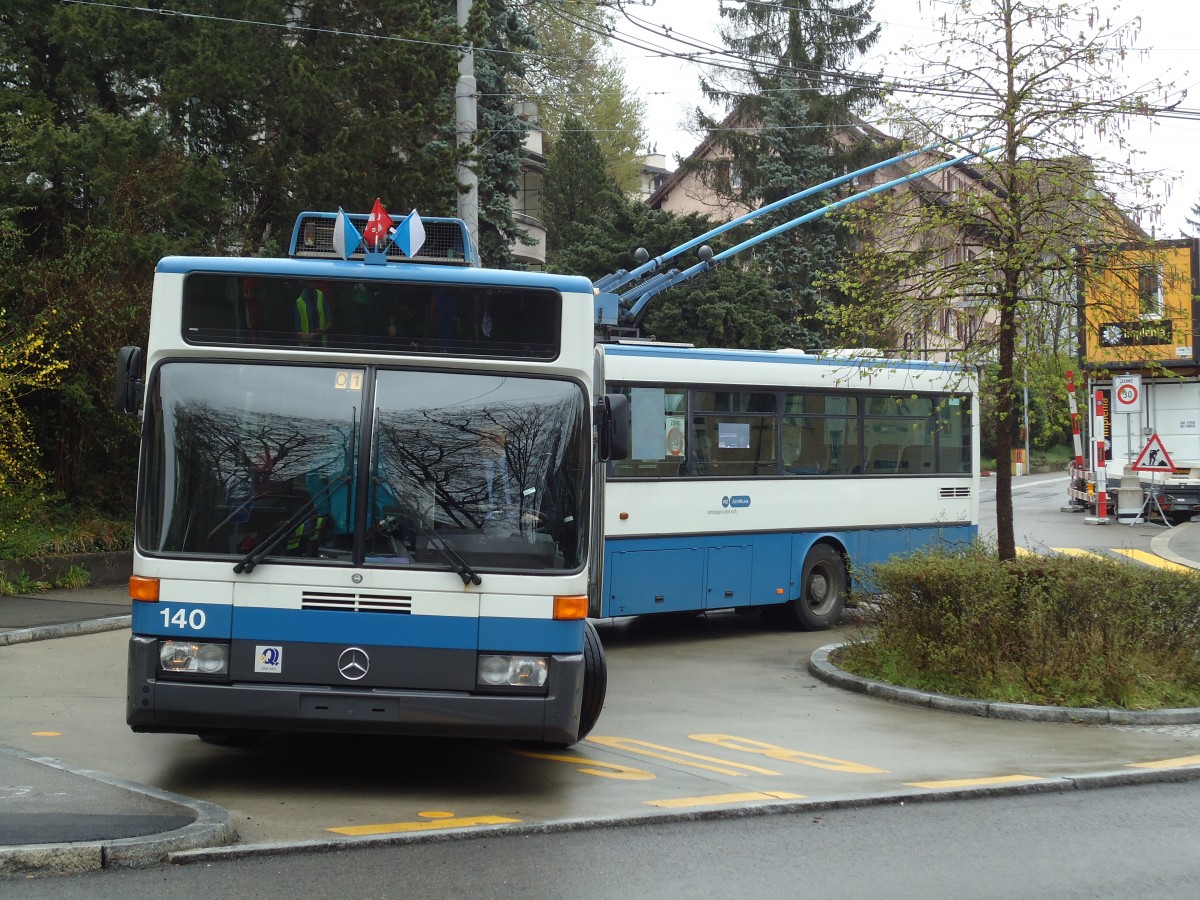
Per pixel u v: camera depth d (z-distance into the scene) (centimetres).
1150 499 3039
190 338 768
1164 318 1209
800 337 3928
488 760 888
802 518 1623
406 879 602
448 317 778
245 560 735
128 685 741
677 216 3919
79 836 618
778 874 628
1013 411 1251
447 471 759
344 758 880
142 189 1945
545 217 5238
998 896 600
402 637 738
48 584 1777
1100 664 1112
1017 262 1134
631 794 791
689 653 1473
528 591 746
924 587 1183
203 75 2039
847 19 4206
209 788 782
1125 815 766
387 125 2058
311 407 762
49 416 1967
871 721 1066
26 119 1884
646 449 1469
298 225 970
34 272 1814
